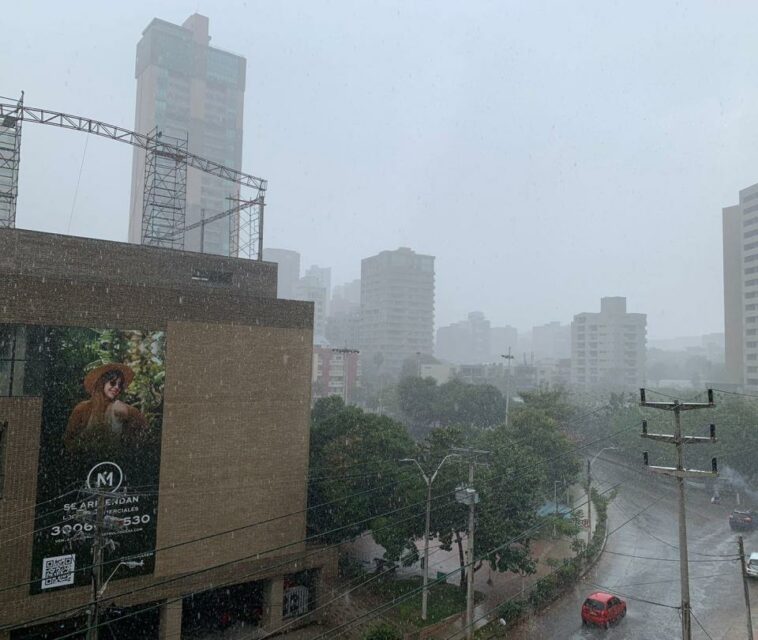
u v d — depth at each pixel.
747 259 94.06
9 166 30.61
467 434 54.53
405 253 168.88
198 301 26.62
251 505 27.66
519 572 31.23
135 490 24.58
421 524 29.52
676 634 25.48
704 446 54.31
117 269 27.59
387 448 32.69
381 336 167.62
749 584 31.20
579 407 80.31
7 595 21.61
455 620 27.06
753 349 92.31
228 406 27.20
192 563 25.83
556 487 41.84
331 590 30.14
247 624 28.50
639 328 144.00
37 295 22.86
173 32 137.88
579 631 25.94
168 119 136.50
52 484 22.69
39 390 22.70
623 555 36.41
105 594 23.53
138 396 24.88
